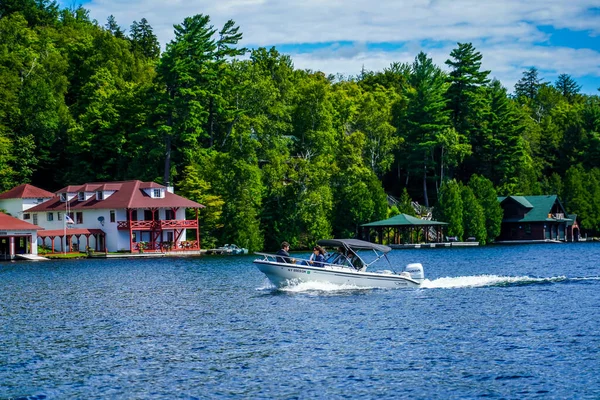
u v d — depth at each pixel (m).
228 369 37.75
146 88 176.88
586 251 142.75
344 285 66.31
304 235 158.25
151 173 171.50
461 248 160.62
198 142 179.88
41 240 153.25
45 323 52.12
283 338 44.97
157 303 62.25
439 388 33.94
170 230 150.25
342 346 42.41
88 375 37.12
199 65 177.38
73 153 178.00
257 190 154.00
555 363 37.56
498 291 65.19
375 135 198.88
